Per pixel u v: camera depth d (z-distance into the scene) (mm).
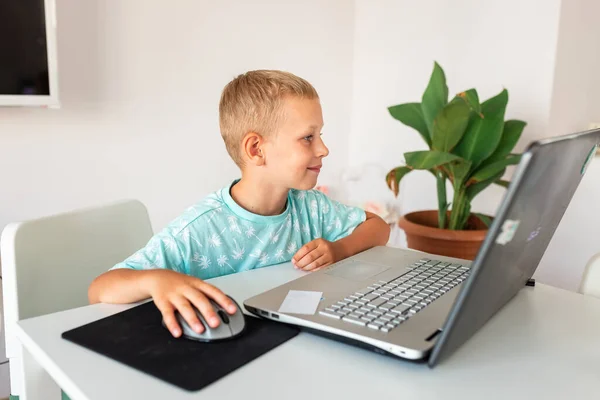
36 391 752
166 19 1812
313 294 784
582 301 864
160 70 1830
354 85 2432
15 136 1565
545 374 635
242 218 1044
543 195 603
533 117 1872
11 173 1575
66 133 1658
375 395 576
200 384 579
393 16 2229
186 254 976
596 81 2010
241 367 624
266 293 794
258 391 576
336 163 2457
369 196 2391
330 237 1228
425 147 2166
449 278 870
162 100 1853
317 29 2252
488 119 1660
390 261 971
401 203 2309
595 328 766
